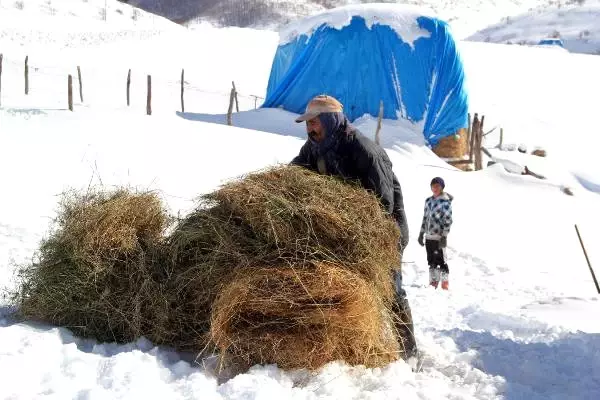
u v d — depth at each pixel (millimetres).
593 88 44000
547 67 47469
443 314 6961
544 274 12031
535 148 30656
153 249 4500
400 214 4602
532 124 34906
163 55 44750
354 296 3918
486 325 6340
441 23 23797
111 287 4430
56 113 18344
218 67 43781
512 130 33375
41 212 10812
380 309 4113
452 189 18609
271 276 3922
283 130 23703
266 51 49125
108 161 14586
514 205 18500
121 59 42500
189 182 14430
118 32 60000
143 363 3758
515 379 4352
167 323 4281
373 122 23422
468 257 12484
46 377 3445
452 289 9844
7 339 3947
